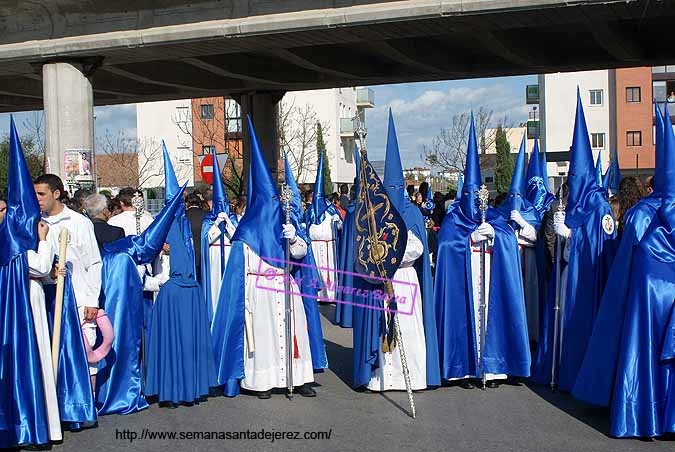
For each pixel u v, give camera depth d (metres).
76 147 17.28
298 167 45.03
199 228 11.09
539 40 18.84
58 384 6.62
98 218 8.12
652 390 6.25
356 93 66.25
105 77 23.69
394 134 7.93
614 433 6.35
